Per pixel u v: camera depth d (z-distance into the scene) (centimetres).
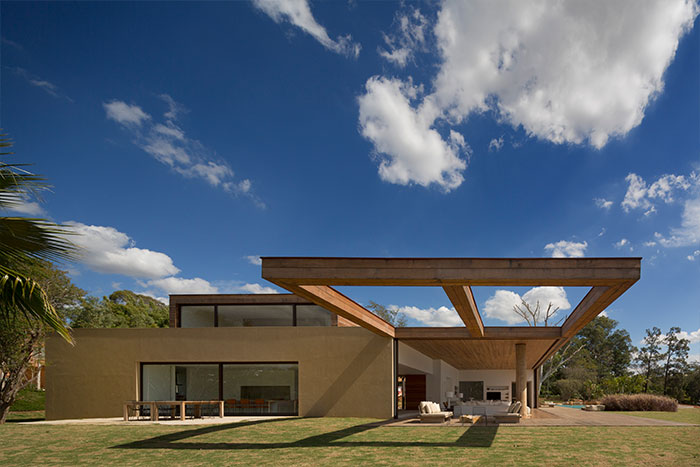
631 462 749
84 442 979
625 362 6166
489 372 3114
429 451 859
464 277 772
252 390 1582
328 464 739
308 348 1569
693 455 813
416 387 2394
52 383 1562
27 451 880
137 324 3559
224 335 1584
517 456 803
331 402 1541
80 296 1670
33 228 459
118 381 1559
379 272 782
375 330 1361
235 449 890
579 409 2411
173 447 916
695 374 4769
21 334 1444
